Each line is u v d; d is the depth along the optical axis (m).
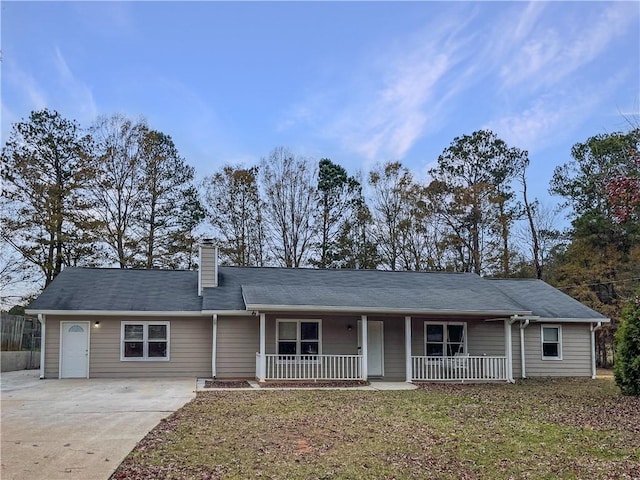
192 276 21.67
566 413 11.60
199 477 6.65
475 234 34.22
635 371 14.63
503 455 7.86
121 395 13.83
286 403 12.62
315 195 34.44
